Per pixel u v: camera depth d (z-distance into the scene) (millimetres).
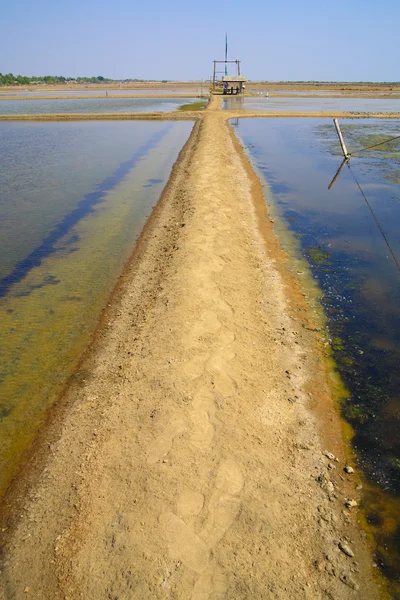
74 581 3938
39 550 4273
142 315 8133
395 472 5203
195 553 4031
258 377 6418
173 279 8938
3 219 13914
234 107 50375
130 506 4449
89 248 11688
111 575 3910
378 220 13344
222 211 13070
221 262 9688
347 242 11797
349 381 6691
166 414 5496
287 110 46062
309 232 12578
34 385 6738
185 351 6629
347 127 33375
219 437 5215
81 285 9703
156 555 3998
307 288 9445
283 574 3965
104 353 7324
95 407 6047
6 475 5285
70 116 40312
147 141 27688
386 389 6516
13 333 8016
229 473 4785
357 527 4551
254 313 8125
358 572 4125
